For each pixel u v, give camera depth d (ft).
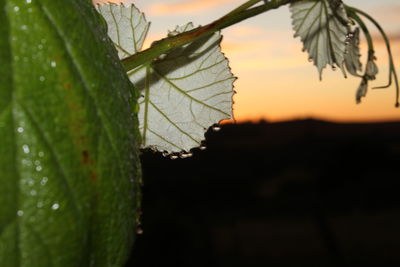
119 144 0.61
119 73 0.65
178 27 1.03
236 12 0.91
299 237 14.92
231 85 1.05
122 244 0.62
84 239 0.56
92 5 0.65
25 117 0.51
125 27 1.01
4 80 0.51
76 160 0.55
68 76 0.56
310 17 1.16
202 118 1.05
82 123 0.56
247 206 18.51
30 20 0.55
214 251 5.86
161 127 1.05
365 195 16.88
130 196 0.63
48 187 0.52
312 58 1.17
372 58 1.16
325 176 16.55
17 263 0.49
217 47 1.05
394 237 14.62
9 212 0.49
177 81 1.05
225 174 20.85
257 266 12.63
